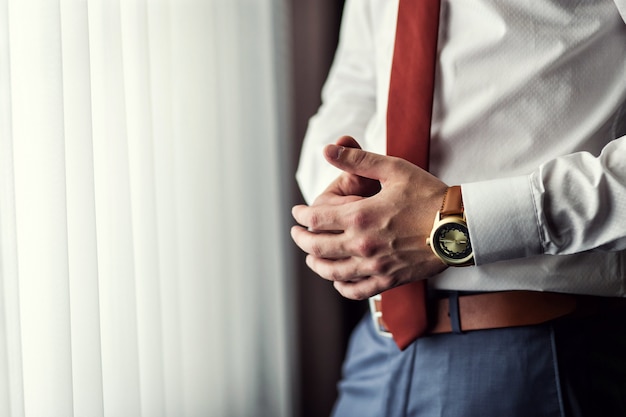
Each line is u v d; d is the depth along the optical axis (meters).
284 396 1.40
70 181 0.85
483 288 0.79
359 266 0.74
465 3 0.79
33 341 0.82
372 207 0.72
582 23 0.75
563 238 0.70
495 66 0.78
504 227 0.69
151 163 1.03
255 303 1.35
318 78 1.52
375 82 1.04
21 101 0.82
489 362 0.80
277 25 1.41
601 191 0.67
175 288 1.12
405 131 0.81
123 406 0.94
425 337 0.84
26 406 0.83
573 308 0.78
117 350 0.94
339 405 1.03
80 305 0.86
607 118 0.76
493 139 0.79
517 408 0.78
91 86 0.92
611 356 0.80
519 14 0.77
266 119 1.36
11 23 0.82
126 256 0.94
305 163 1.03
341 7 1.58
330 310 1.58
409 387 0.85
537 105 0.77
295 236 0.78
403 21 0.82
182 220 1.19
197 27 1.20
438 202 0.72
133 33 1.02
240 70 1.32
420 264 0.73
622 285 0.79
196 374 1.20
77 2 0.86
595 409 0.79
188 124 1.19
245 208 1.33
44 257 0.82
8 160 0.77
